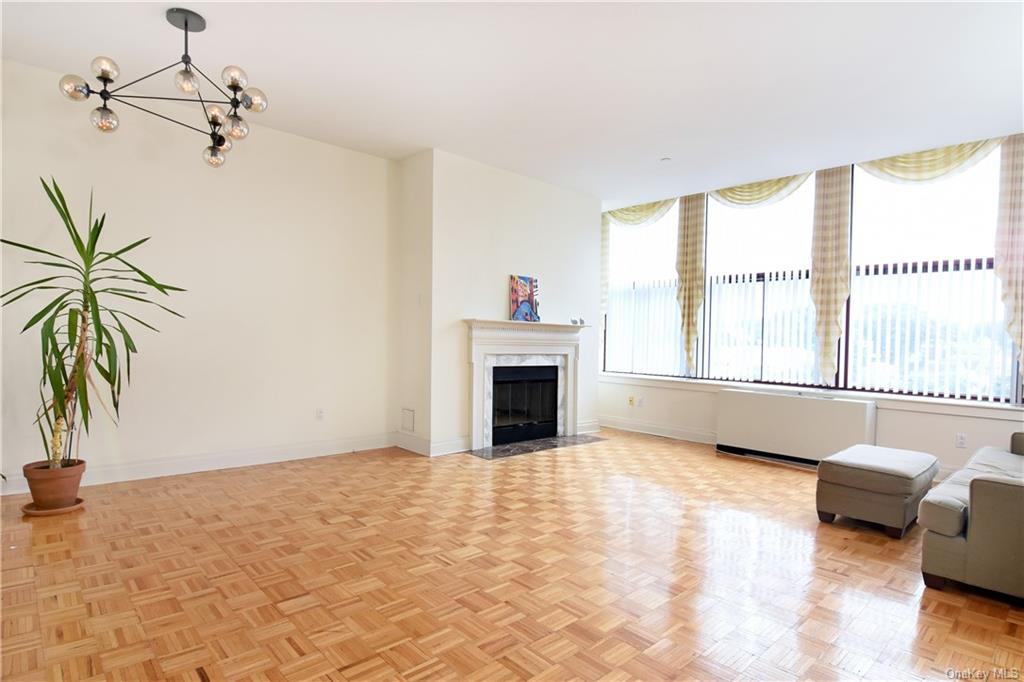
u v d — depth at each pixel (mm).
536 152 4875
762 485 4137
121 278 3266
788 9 2639
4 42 3127
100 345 3150
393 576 2447
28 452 3496
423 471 4363
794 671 1789
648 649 1901
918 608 2248
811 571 2596
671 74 3361
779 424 4918
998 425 4105
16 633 1935
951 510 2387
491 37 2973
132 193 3840
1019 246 4125
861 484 3158
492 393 5352
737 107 3820
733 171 5242
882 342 4836
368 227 5094
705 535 3049
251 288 4391
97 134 3705
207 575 2424
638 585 2404
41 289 3299
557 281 5957
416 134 4508
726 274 5902
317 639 1932
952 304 4465
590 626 2049
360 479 4086
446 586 2359
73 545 2727
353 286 5004
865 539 3037
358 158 5020
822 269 5133
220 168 4227
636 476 4332
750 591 2371
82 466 3332
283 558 2623
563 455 5070
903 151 4555
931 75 3281
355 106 3949
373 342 5148
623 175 5492
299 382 4676
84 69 3482
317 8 2713
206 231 4160
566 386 6066
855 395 4828
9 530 2908
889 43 2932
